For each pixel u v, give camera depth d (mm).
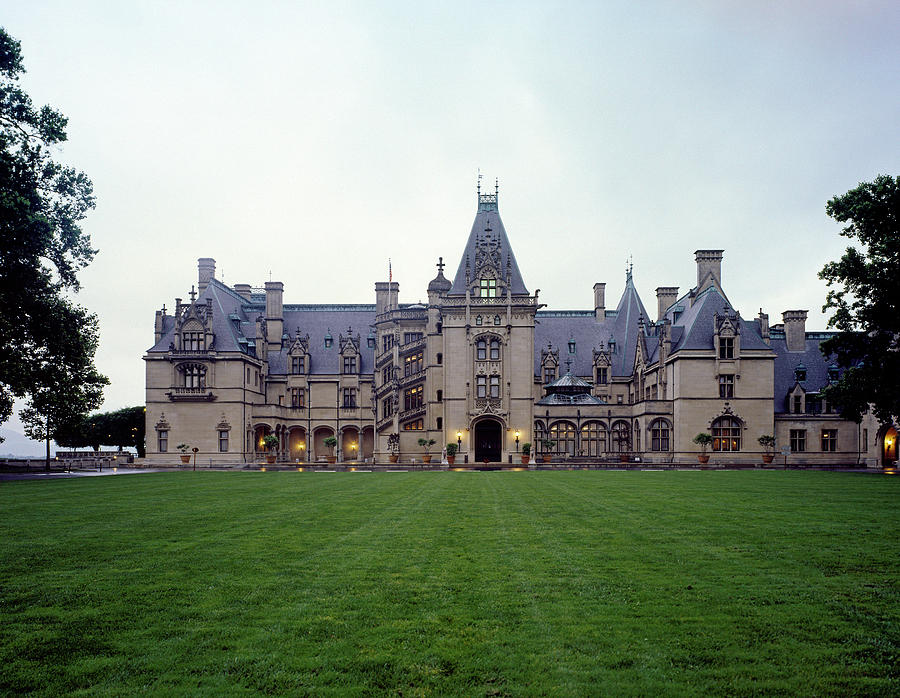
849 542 17938
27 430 61750
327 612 11734
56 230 43688
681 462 70000
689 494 31625
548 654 9820
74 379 55125
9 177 38750
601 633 10664
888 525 20922
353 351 89000
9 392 52156
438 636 10555
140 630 10844
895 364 49531
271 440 76125
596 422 79250
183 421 78375
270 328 90812
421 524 21297
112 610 11859
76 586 13430
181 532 19734
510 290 73500
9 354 45031
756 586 13375
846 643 10234
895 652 9867
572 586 13375
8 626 11047
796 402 77000
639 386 82625
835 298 52500
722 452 72688
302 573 14453
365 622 11203
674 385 74562
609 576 14164
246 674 9148
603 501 28312
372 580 13852
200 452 77938
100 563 15469
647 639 10391
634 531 19781
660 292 90688
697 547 17250
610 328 89688
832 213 50688
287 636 10562
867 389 50781
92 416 99062
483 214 79500
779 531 19750
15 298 42375
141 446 100625
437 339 75188
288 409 87750
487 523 21500
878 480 42188
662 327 77188
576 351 87312
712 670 9242
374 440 84625
